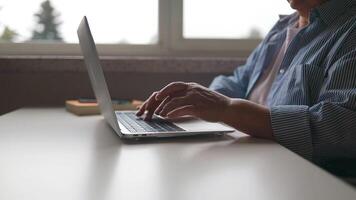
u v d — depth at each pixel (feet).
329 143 2.58
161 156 2.04
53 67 5.06
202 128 2.73
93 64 2.68
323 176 1.68
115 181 1.58
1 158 1.96
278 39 4.55
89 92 5.18
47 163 1.87
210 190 1.49
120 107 4.09
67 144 2.32
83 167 1.80
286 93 3.26
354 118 2.55
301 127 2.58
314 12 3.75
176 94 2.87
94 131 2.79
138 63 5.13
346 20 3.45
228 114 2.64
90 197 1.39
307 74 3.13
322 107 2.61
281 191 1.48
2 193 1.43
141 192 1.45
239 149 2.24
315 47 3.43
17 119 3.36
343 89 2.80
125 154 2.07
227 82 4.74
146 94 5.24
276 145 2.38
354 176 2.95
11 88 5.08
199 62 5.22
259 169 1.80
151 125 2.82
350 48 3.05
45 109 4.18
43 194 1.42
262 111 2.67
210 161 1.94
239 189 1.50
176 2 5.61
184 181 1.60
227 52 5.71
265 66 4.49
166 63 5.17
